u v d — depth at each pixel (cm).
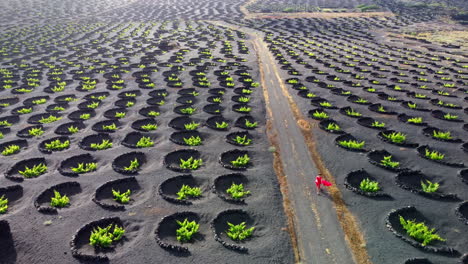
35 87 3797
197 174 2072
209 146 2428
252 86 3728
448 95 3334
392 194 1867
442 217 1691
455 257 1452
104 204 1778
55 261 1445
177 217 1694
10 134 2669
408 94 3372
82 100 3381
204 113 3002
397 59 4756
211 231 1620
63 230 1617
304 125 2750
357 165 2136
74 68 4522
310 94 3394
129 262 1441
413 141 2444
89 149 2395
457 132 2575
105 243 1523
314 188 1950
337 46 5594
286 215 1736
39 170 2133
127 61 4825
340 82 3784
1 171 2145
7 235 1581
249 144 2459
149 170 2116
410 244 1519
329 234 1606
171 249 1500
